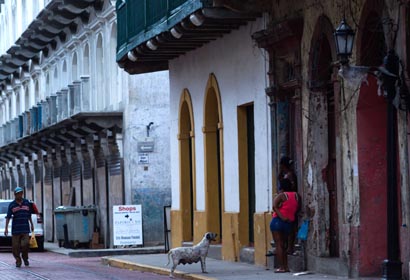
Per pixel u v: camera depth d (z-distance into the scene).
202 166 32.88
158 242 42.25
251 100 28.27
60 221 47.50
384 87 18.98
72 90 49.53
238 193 29.52
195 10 26.19
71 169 52.56
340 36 19.98
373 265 22.14
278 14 26.06
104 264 33.97
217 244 31.97
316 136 24.48
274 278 23.69
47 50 58.53
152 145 42.56
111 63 45.47
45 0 57.00
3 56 64.81
